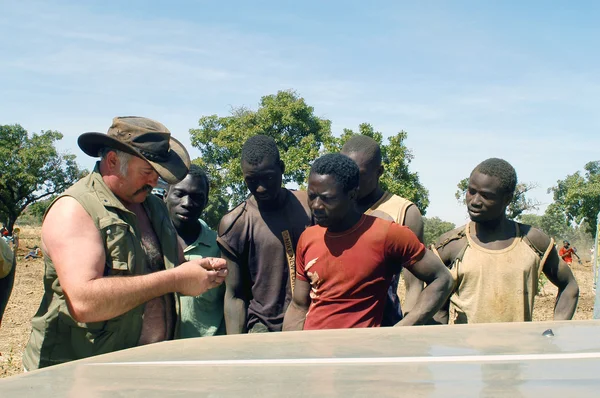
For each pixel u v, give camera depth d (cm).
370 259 324
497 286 397
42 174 5172
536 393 98
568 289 417
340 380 114
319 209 319
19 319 1267
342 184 317
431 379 111
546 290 1905
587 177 4850
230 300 422
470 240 412
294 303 358
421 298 323
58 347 313
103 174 313
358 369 123
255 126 3023
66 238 285
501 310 395
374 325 327
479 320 398
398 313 391
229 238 418
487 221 404
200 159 3038
